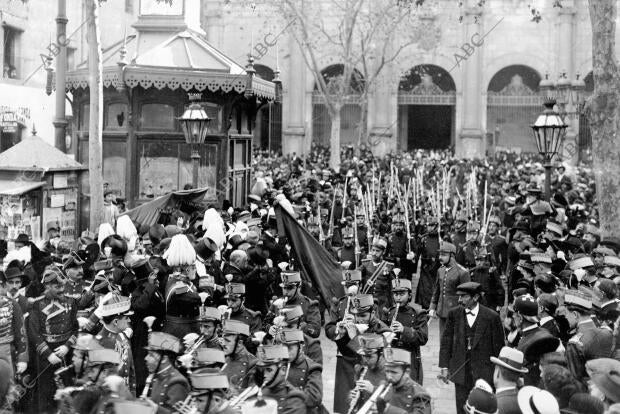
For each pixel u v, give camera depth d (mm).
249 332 9914
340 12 52594
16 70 31766
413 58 55062
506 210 23891
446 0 54906
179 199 17609
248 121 24938
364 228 19828
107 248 11367
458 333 10859
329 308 15312
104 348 8117
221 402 6984
